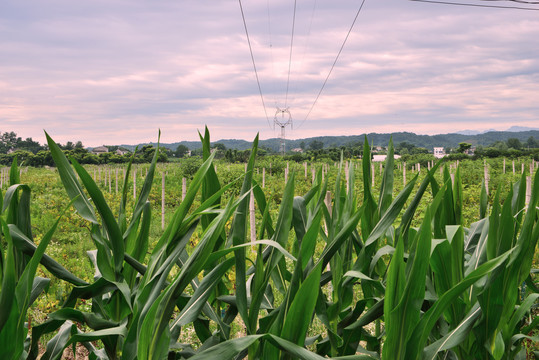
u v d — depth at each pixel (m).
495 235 1.64
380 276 2.09
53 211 12.93
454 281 1.74
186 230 1.55
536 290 2.10
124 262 1.81
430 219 1.26
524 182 1.98
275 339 1.24
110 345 1.71
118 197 15.88
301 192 16.70
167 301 1.28
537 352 1.96
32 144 93.12
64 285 5.13
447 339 1.50
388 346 1.31
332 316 1.82
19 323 1.21
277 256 1.57
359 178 18.20
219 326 1.77
